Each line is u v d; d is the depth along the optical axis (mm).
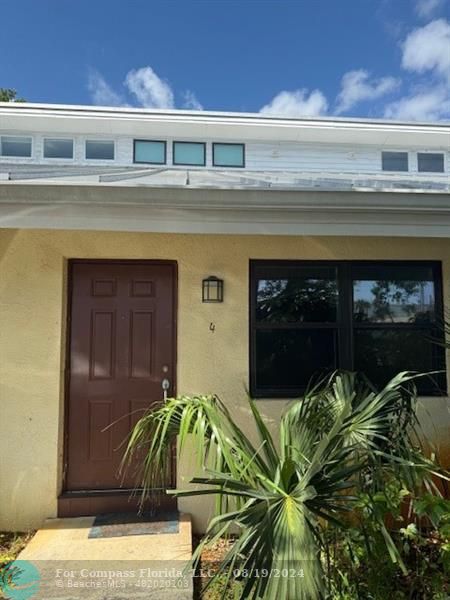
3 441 3309
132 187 2727
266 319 3629
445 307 3705
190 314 3521
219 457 2201
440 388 3645
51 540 2934
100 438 3520
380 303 3711
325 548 2127
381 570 2289
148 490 3160
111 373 3570
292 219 2932
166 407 2523
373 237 3676
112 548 2834
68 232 3459
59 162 10469
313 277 3695
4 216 2734
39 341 3389
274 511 1774
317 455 1929
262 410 3510
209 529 1810
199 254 3557
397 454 2354
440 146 11352
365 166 11258
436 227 3035
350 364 3621
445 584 2330
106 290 3609
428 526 2842
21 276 3396
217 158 10828
